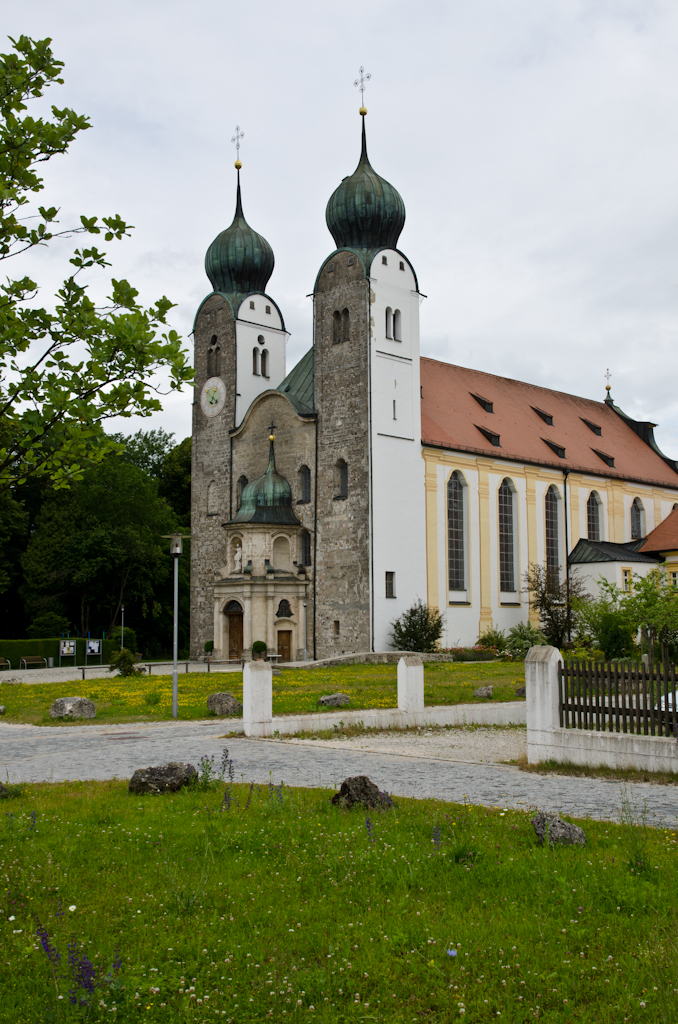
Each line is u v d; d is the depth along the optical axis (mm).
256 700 27047
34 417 11742
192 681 45750
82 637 78625
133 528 80562
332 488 62719
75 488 79562
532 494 73688
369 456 60531
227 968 8586
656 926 9234
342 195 64062
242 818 14250
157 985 8133
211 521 73062
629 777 18922
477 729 29578
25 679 51781
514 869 11055
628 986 8062
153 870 11438
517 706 32062
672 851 12086
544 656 20844
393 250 63719
